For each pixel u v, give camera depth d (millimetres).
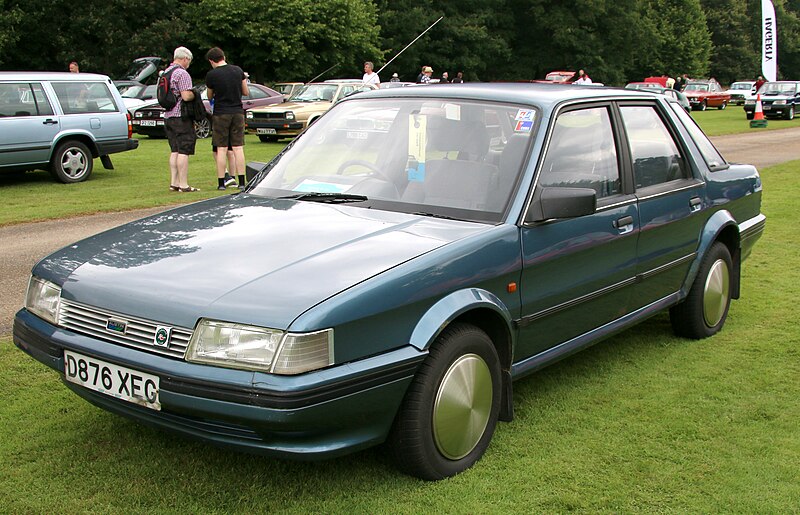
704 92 45250
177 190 11891
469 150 3916
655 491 3223
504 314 3441
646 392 4270
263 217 3668
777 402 4141
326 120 4586
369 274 2980
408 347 3033
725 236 5410
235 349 2752
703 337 5199
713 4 85250
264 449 2803
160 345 2875
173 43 36594
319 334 2754
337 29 39188
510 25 54844
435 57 50031
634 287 4402
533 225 3617
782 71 93625
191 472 3326
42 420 3811
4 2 33344
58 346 3160
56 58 35094
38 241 8203
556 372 4578
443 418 3189
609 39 57781
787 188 11867
